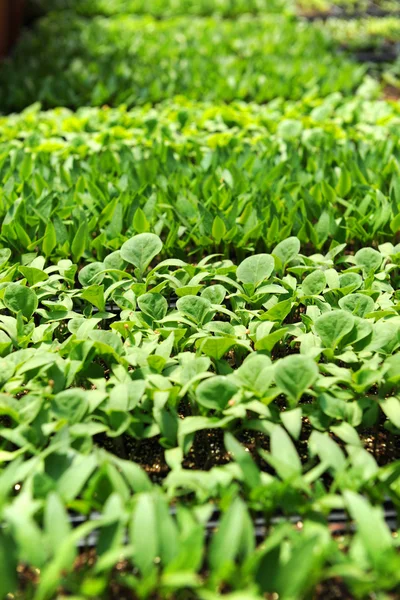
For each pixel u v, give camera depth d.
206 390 0.65
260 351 0.72
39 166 1.06
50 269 0.82
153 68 1.76
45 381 0.69
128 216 0.93
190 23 2.45
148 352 0.71
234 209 0.91
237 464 0.61
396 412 0.65
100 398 0.66
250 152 1.09
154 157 1.07
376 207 0.93
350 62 1.86
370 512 0.55
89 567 0.60
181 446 0.64
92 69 1.74
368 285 0.79
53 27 2.48
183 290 0.77
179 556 0.53
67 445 0.61
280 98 1.43
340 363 0.75
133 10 2.86
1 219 0.95
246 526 0.56
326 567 0.58
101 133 1.16
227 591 0.60
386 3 3.07
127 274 0.79
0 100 1.58
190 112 1.33
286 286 0.79
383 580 0.53
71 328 0.74
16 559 0.55
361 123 1.27
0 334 0.73
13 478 0.58
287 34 2.18
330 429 0.66
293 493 0.60
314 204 0.95
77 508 0.59
